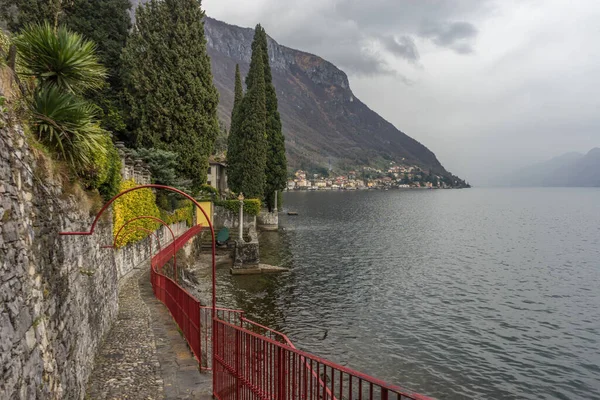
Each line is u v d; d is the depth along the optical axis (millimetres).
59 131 7852
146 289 19250
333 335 21781
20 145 5703
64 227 7328
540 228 84375
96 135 8875
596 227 86625
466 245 58594
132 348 11016
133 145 36469
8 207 4883
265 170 65312
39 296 5750
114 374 9273
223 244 45188
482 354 20094
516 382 17406
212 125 37531
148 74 34344
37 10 29625
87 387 8484
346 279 35031
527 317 25984
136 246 25734
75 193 8469
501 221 101188
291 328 22594
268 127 64688
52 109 7707
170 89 34594
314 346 20281
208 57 36656
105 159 13297
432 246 56688
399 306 27562
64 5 30281
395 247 54938
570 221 102062
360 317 24906
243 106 60094
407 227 82688
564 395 16469
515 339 22203
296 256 45594
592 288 33750
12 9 30734
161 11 34312
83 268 8750
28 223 5582
